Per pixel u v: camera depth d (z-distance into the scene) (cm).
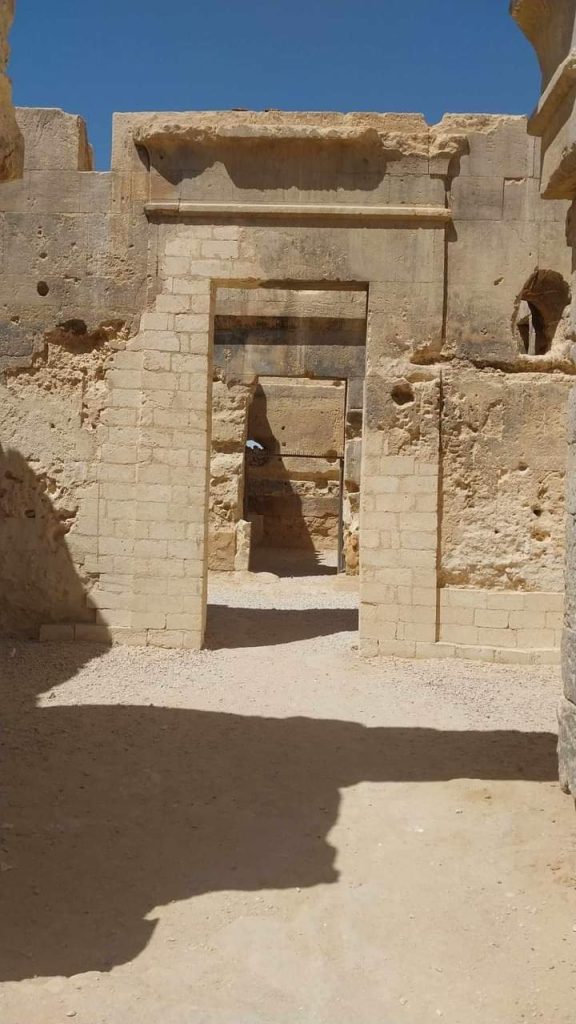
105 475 1225
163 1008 445
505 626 1207
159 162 1213
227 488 2109
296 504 2811
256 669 1139
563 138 636
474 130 1202
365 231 1210
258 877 578
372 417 1215
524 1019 445
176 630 1225
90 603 1233
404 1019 445
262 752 811
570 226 695
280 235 1211
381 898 557
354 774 761
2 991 445
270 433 2714
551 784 730
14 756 757
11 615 1242
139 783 719
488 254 1209
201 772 753
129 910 531
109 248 1223
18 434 1237
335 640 1338
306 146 1201
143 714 910
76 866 577
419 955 500
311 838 636
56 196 1227
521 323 2164
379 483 1216
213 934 512
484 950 504
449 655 1208
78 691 995
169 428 1220
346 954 499
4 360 1237
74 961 477
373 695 1024
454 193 1208
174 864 589
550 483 1215
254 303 1862
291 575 2234
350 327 2053
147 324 1218
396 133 1199
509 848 620
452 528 1220
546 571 1210
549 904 549
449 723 914
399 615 1212
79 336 1234
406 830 651
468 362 1216
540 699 1019
